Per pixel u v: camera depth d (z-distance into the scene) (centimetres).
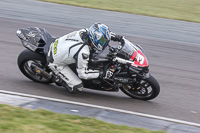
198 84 2195
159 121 1603
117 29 3247
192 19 3850
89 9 3872
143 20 3631
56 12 3644
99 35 1608
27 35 1884
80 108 1662
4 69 2116
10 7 3653
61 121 1416
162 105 1834
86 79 1766
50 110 1584
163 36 3180
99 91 1992
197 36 3278
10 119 1344
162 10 4147
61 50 1720
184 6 4481
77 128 1331
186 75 2334
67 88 1822
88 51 1664
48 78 1878
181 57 2698
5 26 3022
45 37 1902
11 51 2453
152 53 2708
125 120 1569
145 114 1691
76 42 1680
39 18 3381
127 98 1905
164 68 2423
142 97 1869
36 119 1390
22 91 1830
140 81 1816
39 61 1897
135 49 1786
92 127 1386
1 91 1784
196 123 1639
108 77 1738
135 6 4212
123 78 1750
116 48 1756
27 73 1973
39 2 3988
